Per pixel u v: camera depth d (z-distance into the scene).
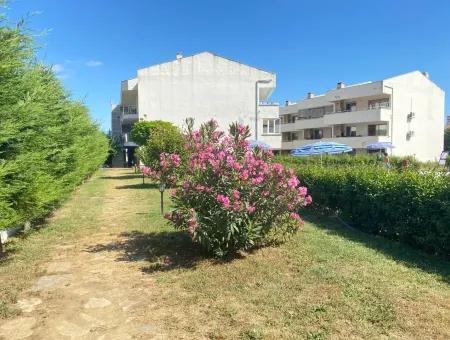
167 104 40.09
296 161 25.91
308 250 7.50
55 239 9.04
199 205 6.96
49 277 6.41
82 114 15.48
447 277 6.03
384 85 46.69
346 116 49.72
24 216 7.98
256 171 7.14
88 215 12.27
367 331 4.36
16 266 6.97
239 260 6.91
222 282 5.89
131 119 48.78
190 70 40.22
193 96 40.31
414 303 5.04
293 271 6.32
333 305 4.99
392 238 8.74
